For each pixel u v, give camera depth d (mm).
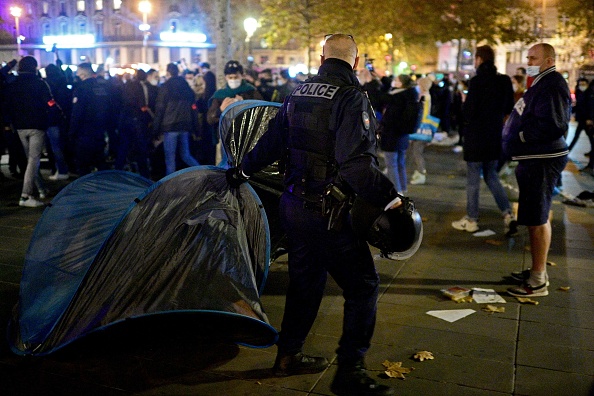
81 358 3787
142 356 3850
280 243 5020
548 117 4785
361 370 3426
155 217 3854
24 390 3412
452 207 8633
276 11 20594
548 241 5031
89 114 9352
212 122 7398
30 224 7195
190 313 3512
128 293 3602
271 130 3496
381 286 5305
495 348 4082
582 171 12586
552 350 4066
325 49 3369
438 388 3525
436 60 36219
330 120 3172
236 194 4102
